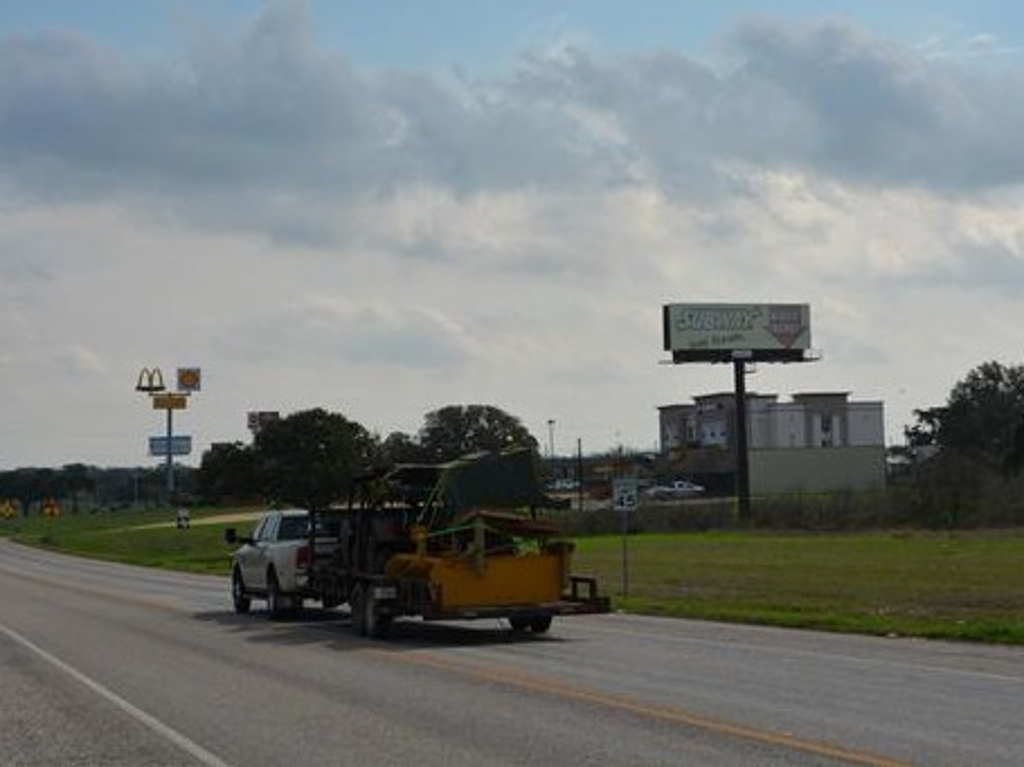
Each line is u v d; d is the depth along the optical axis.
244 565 29.95
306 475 69.12
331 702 14.79
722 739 11.66
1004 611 25.77
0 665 19.70
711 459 153.00
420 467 23.58
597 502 113.38
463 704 14.33
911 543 56.41
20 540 126.50
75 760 11.73
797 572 39.91
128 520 157.25
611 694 14.74
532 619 23.39
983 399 151.00
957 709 13.24
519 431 112.19
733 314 106.00
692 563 46.34
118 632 25.22
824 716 12.85
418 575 22.38
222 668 18.56
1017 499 74.81
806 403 162.12
